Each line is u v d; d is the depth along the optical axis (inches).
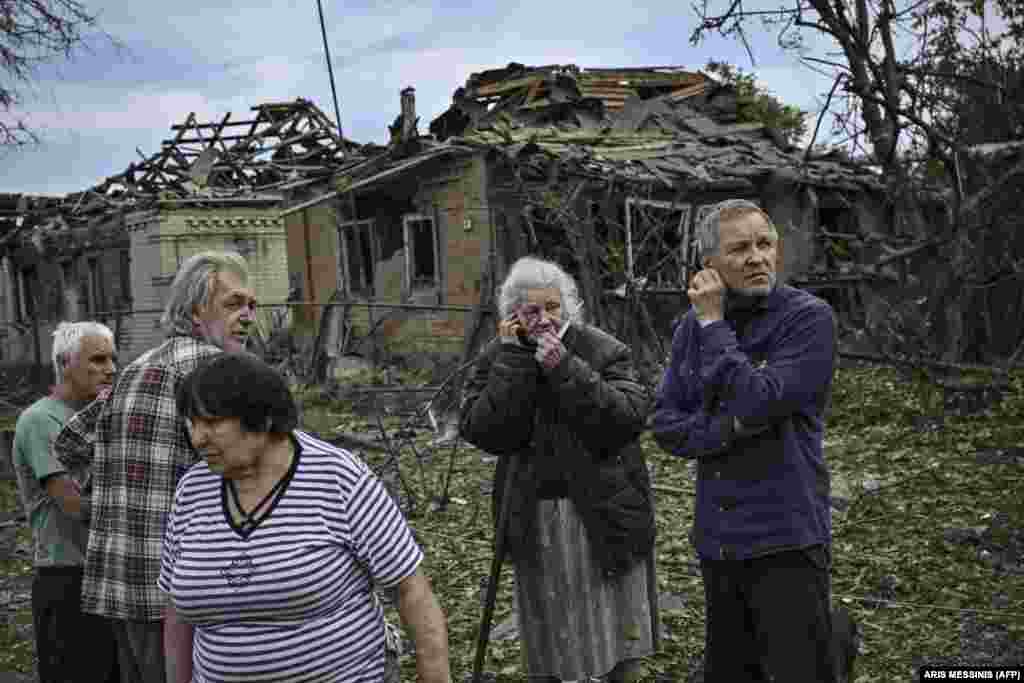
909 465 323.9
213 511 95.0
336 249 702.5
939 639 184.9
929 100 470.3
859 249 595.2
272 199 816.9
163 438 120.1
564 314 147.6
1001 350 497.4
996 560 228.2
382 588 97.7
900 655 178.7
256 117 973.2
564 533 141.6
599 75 881.5
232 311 126.0
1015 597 205.2
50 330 998.4
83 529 145.9
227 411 89.7
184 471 120.7
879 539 249.4
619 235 558.6
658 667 178.2
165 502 119.6
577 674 140.1
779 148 764.6
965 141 494.9
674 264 564.7
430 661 97.0
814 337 117.6
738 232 121.0
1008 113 499.5
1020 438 341.1
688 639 191.5
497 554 144.4
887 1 450.9
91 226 890.7
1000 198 455.8
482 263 569.3
